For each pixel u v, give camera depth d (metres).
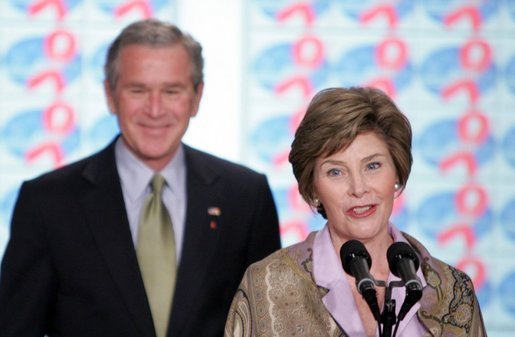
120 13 11.55
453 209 11.62
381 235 6.44
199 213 7.81
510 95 11.59
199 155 8.16
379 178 6.16
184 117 7.72
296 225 11.70
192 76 7.77
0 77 11.44
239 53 11.70
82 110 11.51
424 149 11.61
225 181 8.04
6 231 11.45
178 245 7.78
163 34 7.65
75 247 7.58
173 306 7.53
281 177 11.72
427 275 6.43
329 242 6.51
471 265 11.66
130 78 7.57
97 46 11.52
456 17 11.58
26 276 7.55
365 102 6.12
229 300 7.85
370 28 11.61
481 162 11.61
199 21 11.68
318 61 11.64
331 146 6.08
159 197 7.81
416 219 11.63
